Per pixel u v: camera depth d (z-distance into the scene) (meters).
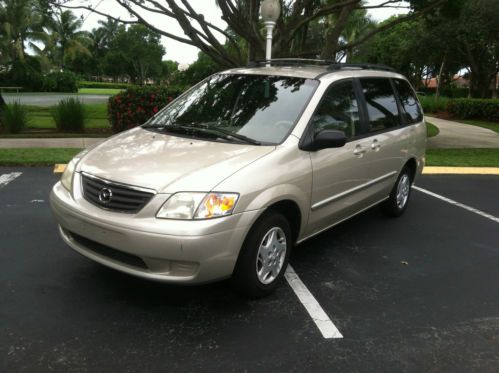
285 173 3.78
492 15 24.81
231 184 3.40
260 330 3.44
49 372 2.89
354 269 4.62
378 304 3.95
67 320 3.44
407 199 6.41
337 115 4.57
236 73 5.01
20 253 4.55
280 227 3.85
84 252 3.70
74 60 79.94
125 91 12.15
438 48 29.97
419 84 49.66
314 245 5.19
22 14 46.94
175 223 3.25
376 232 5.72
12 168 8.17
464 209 6.96
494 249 5.38
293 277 4.36
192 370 2.96
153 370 2.94
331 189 4.41
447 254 5.16
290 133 4.04
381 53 47.16
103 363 2.99
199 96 4.89
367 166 4.97
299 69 4.91
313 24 22.25
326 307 3.84
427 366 3.14
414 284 4.37
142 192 3.36
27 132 13.11
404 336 3.48
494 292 4.29
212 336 3.33
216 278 3.43
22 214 5.68
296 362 3.10
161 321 3.49
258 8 12.16
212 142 3.99
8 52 47.06
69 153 9.44
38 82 48.59
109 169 3.60
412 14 12.20
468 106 24.19
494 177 9.45
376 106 5.29
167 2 11.18
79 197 3.66
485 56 32.97
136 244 3.28
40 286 3.92
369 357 3.20
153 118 4.89
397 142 5.58
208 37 11.94
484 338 3.51
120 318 3.50
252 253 3.60
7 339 3.18
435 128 18.36
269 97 4.46
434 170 9.59
